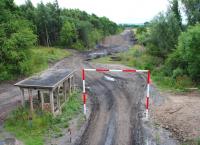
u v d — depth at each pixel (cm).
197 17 3631
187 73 2725
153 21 3875
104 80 2955
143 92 2416
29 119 1689
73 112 1886
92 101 2177
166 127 1591
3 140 1448
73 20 7138
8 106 2073
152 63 3653
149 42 4103
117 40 8475
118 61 4412
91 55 5359
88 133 1538
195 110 1800
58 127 1617
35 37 3416
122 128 1602
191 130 1511
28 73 3225
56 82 1794
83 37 6838
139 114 1838
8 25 3181
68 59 4703
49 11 6506
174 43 3594
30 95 1766
